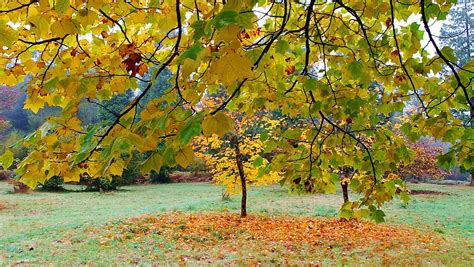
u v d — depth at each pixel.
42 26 1.36
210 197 17.00
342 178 10.07
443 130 1.98
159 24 1.62
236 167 10.40
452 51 2.02
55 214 12.15
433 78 2.15
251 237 8.39
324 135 2.72
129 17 1.75
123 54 1.59
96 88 1.45
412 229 9.30
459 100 2.12
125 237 8.27
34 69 1.65
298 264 6.27
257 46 1.72
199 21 0.99
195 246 7.62
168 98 1.33
